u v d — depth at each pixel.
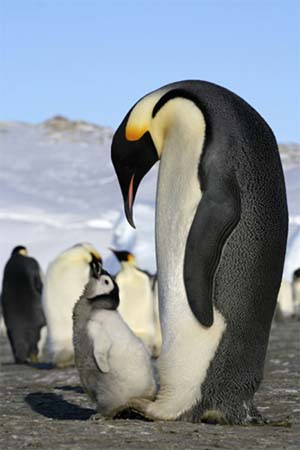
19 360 35.91
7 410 16.61
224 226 13.64
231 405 14.16
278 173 14.21
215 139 13.81
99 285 14.40
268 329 14.30
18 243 119.56
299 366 25.16
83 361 14.33
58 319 27.98
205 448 11.81
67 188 174.12
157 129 14.50
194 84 14.38
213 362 14.02
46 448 11.77
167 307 14.20
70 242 118.75
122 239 97.31
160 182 14.42
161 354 14.33
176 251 14.08
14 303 35.75
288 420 14.91
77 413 16.19
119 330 14.22
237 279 13.87
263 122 14.40
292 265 91.25
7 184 172.75
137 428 13.38
